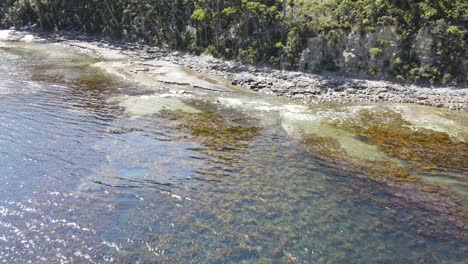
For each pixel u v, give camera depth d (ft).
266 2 205.87
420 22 163.73
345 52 171.01
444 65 156.04
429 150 104.32
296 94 151.53
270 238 68.18
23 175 84.89
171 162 93.71
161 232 68.90
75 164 90.48
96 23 272.31
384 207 78.38
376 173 91.76
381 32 166.20
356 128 118.73
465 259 64.95
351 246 67.10
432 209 78.13
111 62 197.36
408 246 67.62
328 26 174.81
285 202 79.00
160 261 62.23
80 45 240.53
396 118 127.34
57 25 291.17
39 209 73.82
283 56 180.65
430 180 88.89
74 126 112.57
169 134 110.42
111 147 99.91
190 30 223.71
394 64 162.61
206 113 128.77
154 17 240.32
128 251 64.18
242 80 167.12
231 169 91.71
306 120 124.26
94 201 76.84
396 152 102.78
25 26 299.58
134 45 237.66
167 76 171.94
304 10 192.03
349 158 98.99
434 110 134.92
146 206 75.97
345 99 147.13
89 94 144.46
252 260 63.00
